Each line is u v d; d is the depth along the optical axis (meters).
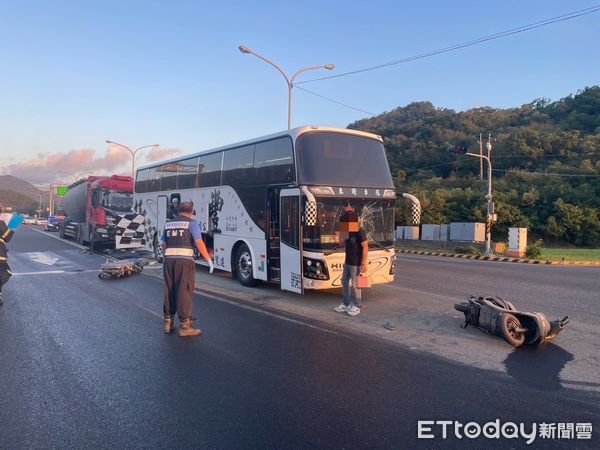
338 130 9.68
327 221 9.04
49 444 3.71
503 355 6.15
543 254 27.78
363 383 5.07
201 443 3.73
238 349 6.23
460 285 12.24
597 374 5.47
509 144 59.00
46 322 7.59
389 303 9.55
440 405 4.54
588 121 63.09
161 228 15.76
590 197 46.34
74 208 25.66
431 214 47.78
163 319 7.87
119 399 4.57
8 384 4.94
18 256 18.00
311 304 9.28
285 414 4.27
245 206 11.15
